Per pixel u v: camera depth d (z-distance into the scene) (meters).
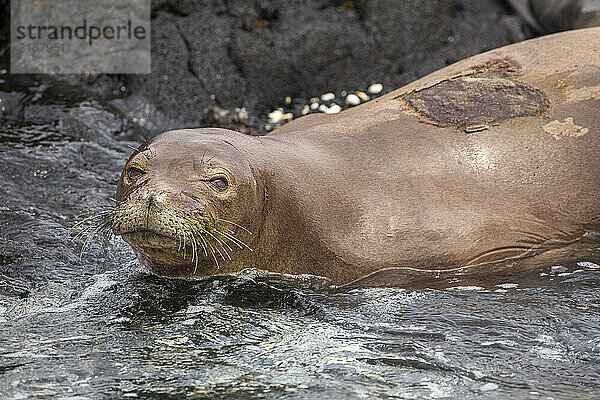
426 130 27.53
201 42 42.66
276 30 43.81
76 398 18.14
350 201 25.67
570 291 24.19
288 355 20.34
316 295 24.30
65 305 23.25
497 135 27.30
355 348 20.75
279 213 25.16
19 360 19.86
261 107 42.53
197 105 41.25
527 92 28.33
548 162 27.11
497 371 19.53
